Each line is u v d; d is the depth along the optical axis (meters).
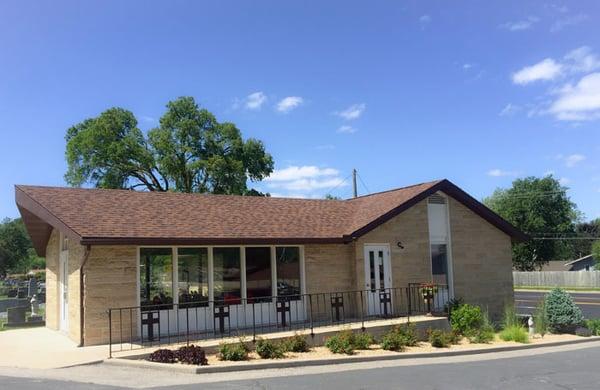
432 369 12.34
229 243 16.48
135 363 12.05
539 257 71.81
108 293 14.85
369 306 19.58
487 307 22.16
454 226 21.88
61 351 13.72
